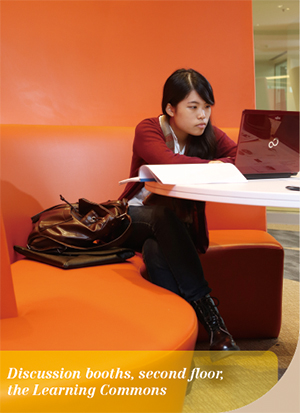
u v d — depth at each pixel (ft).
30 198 5.97
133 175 5.64
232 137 7.31
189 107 5.04
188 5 8.02
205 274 5.78
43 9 7.38
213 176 3.83
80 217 5.21
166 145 5.34
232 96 8.30
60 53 7.52
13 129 6.12
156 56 7.98
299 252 11.59
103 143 6.63
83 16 7.57
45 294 3.58
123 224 4.98
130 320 3.10
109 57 7.77
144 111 8.01
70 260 4.52
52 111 7.56
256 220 7.24
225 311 5.94
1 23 7.20
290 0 15.81
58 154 6.30
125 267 4.58
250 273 5.94
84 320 3.05
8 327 2.88
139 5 7.83
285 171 4.54
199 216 4.92
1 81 7.27
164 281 4.40
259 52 16.63
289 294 8.07
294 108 16.69
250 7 8.23
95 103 7.76
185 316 3.27
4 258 2.95
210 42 8.16
